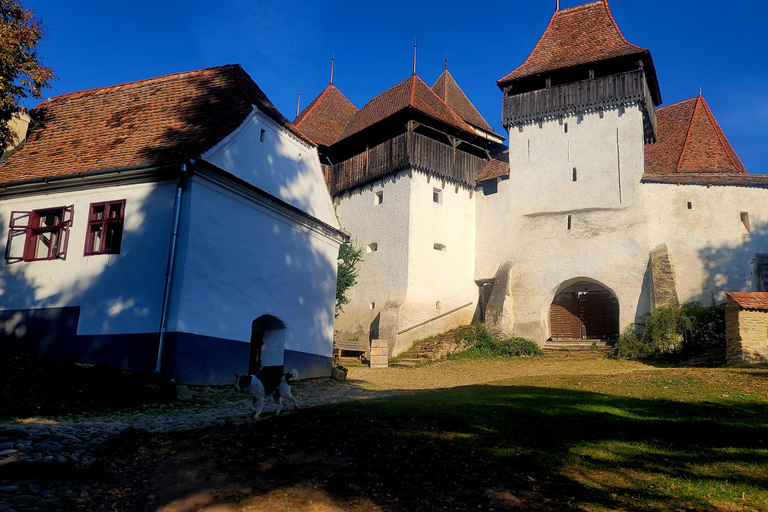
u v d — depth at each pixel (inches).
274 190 652.1
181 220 524.4
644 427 378.3
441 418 387.9
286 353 645.3
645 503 253.9
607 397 485.4
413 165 1043.3
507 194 1098.7
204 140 573.3
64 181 570.9
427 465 296.7
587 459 312.0
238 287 577.9
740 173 962.1
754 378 550.3
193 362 513.0
